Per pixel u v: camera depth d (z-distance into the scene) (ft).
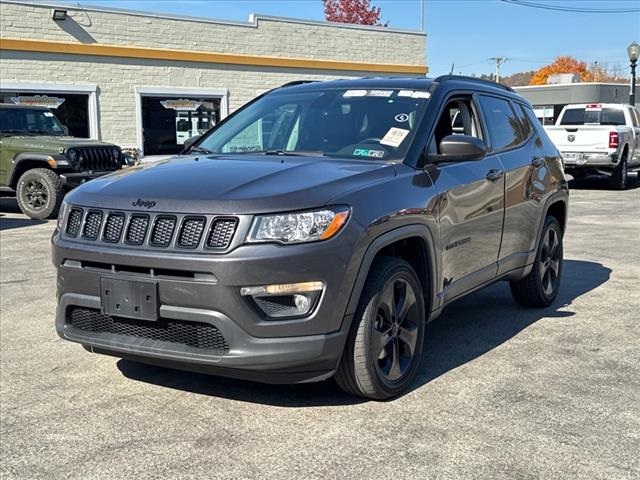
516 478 10.55
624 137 57.98
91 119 58.03
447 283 15.12
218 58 63.98
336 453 11.31
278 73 68.08
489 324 18.88
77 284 12.71
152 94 60.90
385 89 16.52
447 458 11.15
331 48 71.20
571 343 17.13
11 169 42.04
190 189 12.30
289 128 16.46
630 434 12.05
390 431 12.10
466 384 14.33
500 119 18.58
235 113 18.34
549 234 20.48
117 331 12.66
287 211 11.62
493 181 16.72
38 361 15.72
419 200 13.73
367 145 14.96
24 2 54.19
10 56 54.03
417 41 77.00
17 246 31.01
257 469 10.80
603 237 33.81
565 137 58.23
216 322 11.51
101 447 11.57
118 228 12.33
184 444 11.65
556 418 12.68
